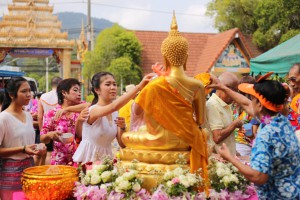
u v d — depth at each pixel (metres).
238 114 5.22
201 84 3.18
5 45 20.88
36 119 6.93
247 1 23.70
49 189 3.16
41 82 36.78
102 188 3.03
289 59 7.52
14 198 3.45
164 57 3.15
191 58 21.70
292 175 2.68
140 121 3.40
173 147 3.11
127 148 3.31
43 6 21.97
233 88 4.23
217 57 19.92
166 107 3.07
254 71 8.65
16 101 3.94
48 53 21.47
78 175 3.50
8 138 3.86
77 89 4.61
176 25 3.18
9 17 21.59
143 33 22.34
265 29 21.94
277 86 2.69
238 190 3.25
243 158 4.70
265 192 2.76
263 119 2.73
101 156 3.64
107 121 3.76
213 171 3.31
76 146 4.27
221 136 4.04
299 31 19.55
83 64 21.98
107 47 20.06
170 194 2.88
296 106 4.61
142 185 3.09
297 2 19.70
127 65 19.22
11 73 15.46
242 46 20.19
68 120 4.42
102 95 3.75
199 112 3.23
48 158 5.19
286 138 2.64
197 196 2.95
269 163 2.59
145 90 3.10
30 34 21.12
